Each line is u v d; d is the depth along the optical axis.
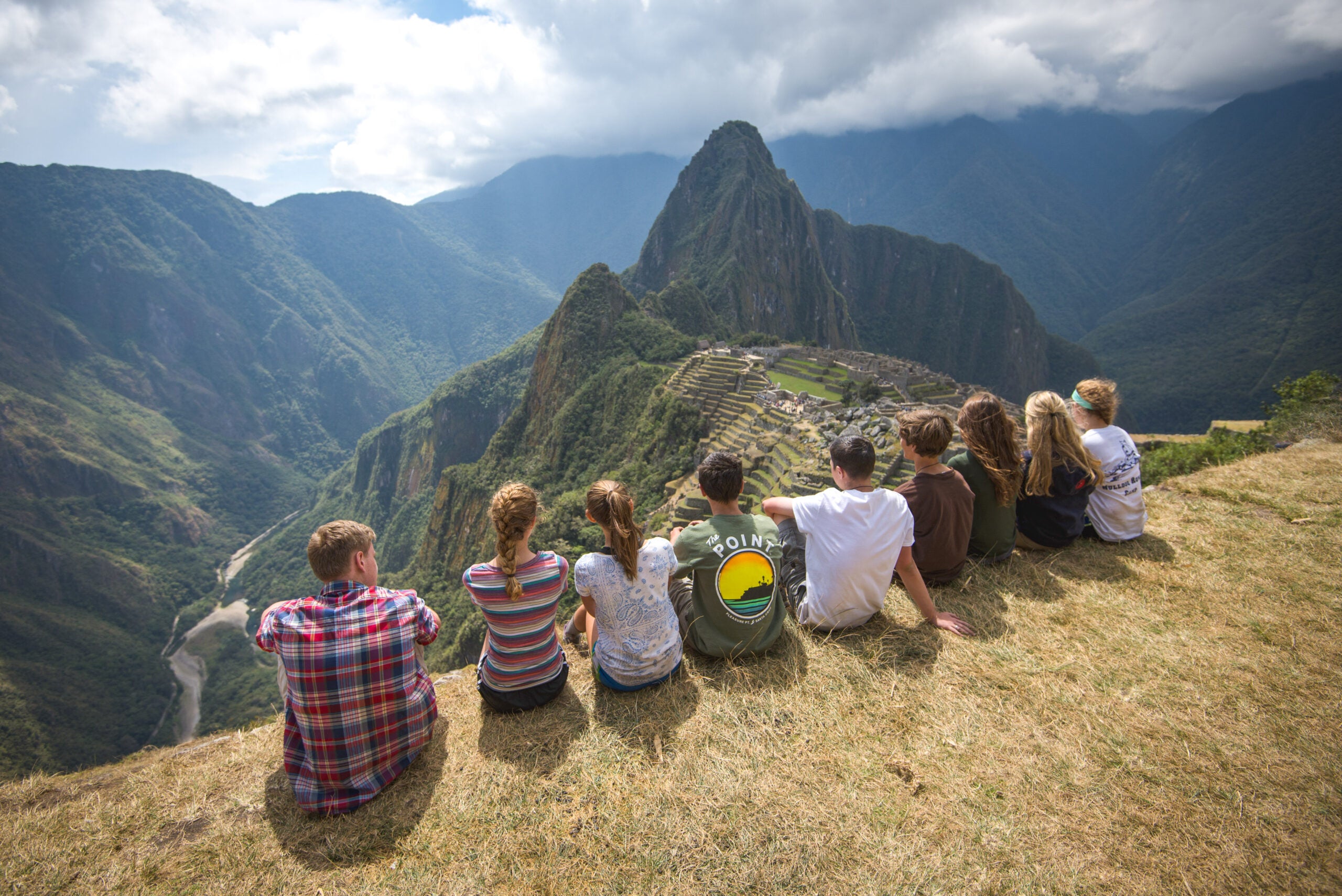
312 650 3.77
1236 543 6.39
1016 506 6.36
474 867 3.33
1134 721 4.02
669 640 4.50
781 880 3.09
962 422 5.99
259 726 5.26
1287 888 2.91
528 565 4.30
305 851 3.56
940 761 3.78
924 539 5.34
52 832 3.77
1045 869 3.06
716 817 3.47
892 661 4.72
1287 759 3.64
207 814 3.91
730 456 4.78
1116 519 6.41
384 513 177.12
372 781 3.90
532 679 4.43
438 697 5.08
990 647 4.85
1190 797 3.43
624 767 3.90
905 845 3.23
